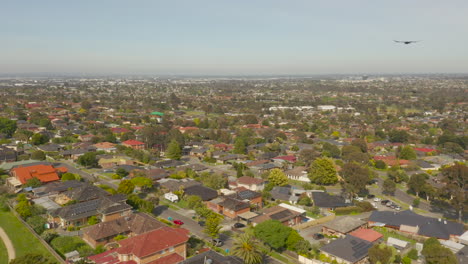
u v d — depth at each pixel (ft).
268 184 351.25
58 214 248.52
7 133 584.40
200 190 319.06
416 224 256.93
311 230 259.39
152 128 561.43
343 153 495.41
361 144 526.57
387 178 409.28
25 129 594.24
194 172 387.55
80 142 542.57
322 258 207.21
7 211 274.57
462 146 567.18
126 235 229.25
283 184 360.07
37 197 300.40
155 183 352.08
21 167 348.18
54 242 217.77
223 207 279.90
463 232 247.70
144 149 525.75
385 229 261.85
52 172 354.54
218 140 599.57
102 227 223.71
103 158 439.22
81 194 281.13
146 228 225.56
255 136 634.84
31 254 173.37
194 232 244.83
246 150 529.86
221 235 241.96
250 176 381.40
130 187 304.91
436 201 336.29
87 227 227.61
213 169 434.71
